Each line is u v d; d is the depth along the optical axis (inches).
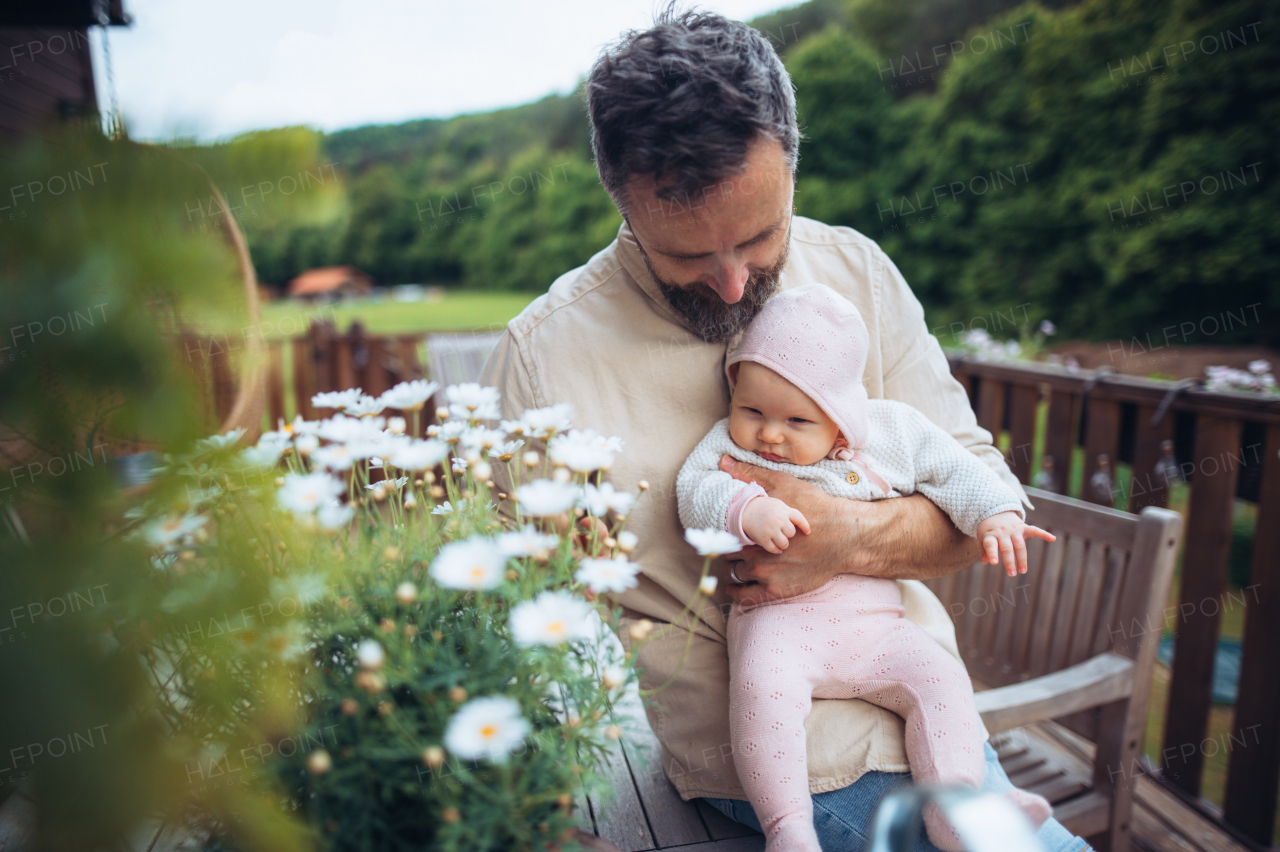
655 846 42.7
